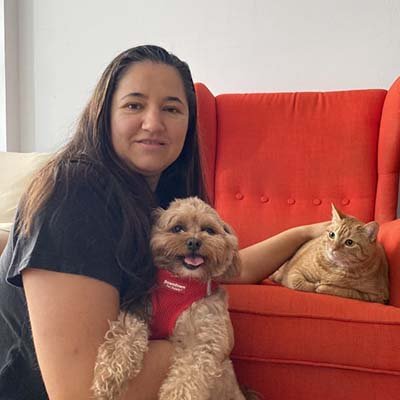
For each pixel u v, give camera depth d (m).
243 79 2.67
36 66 3.08
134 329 1.04
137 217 1.10
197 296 1.14
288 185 2.24
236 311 1.43
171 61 1.24
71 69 3.01
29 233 0.99
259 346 1.40
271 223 2.21
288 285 1.85
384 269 1.75
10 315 1.11
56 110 3.07
